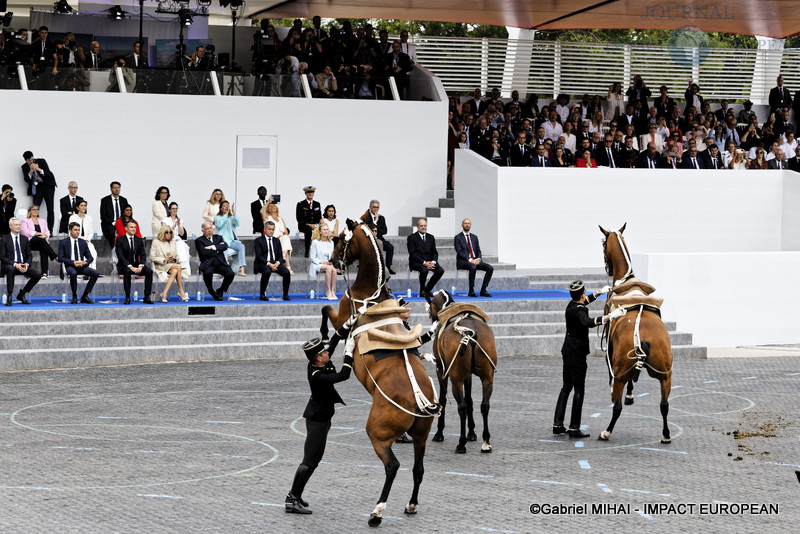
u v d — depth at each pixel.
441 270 23.39
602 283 26.12
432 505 10.97
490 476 12.27
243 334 21.14
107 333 20.52
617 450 13.70
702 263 23.38
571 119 32.66
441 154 30.44
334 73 29.98
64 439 13.84
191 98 28.48
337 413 16.05
